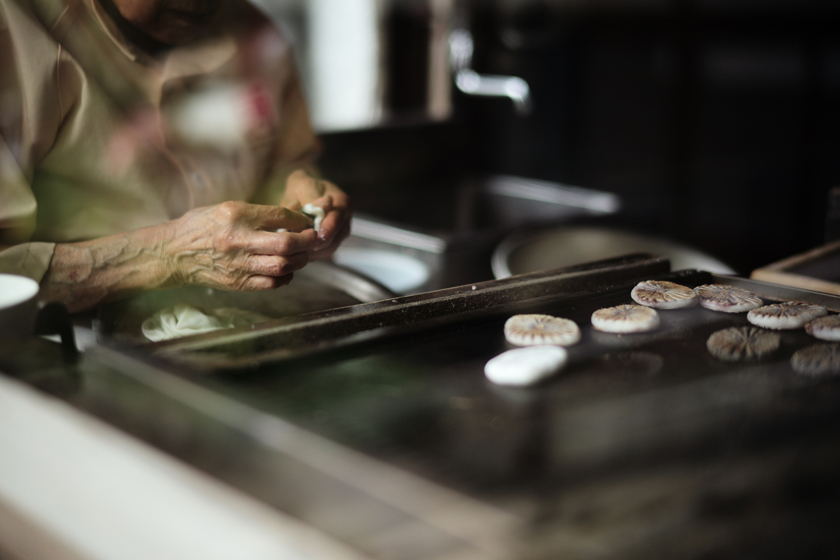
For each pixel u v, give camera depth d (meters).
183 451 1.23
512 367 1.38
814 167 3.20
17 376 1.35
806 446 1.28
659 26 3.46
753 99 3.31
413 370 1.41
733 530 1.19
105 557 1.26
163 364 1.33
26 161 1.72
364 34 3.54
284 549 1.15
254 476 1.19
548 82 3.72
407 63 3.67
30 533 1.33
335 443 1.22
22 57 1.70
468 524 1.14
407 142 3.50
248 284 1.66
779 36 3.19
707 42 3.38
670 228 3.64
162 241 1.68
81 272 1.68
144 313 1.76
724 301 1.57
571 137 3.74
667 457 1.26
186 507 1.20
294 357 1.40
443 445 1.27
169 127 1.87
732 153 3.42
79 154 1.79
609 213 3.16
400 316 1.51
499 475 1.22
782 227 3.34
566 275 1.65
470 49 3.72
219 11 1.88
